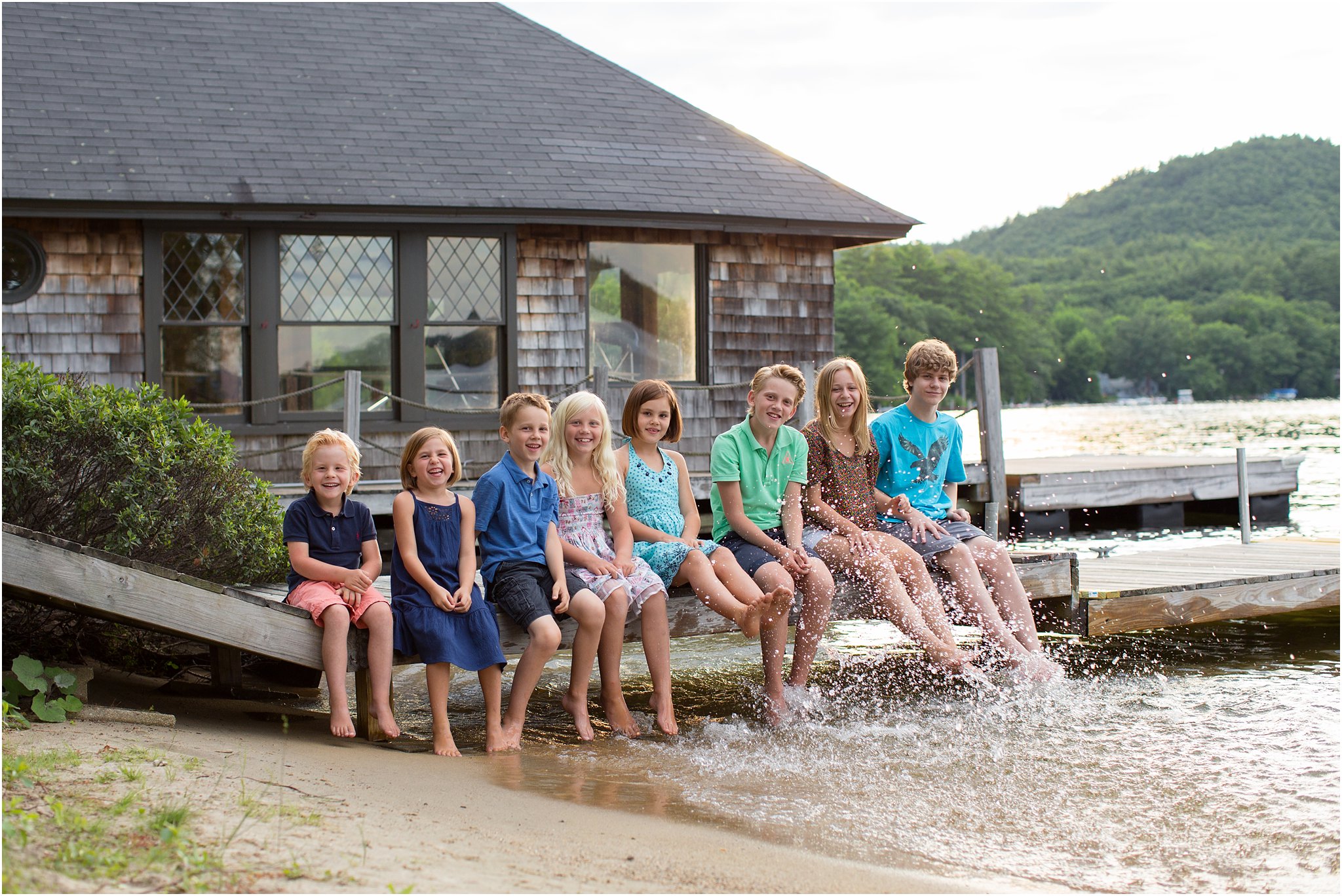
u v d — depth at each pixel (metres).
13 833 2.50
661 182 9.81
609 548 4.76
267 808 2.99
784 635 4.67
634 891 2.63
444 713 4.16
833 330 10.70
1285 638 6.47
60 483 5.09
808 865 2.95
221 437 5.76
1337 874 2.99
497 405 9.61
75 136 8.62
